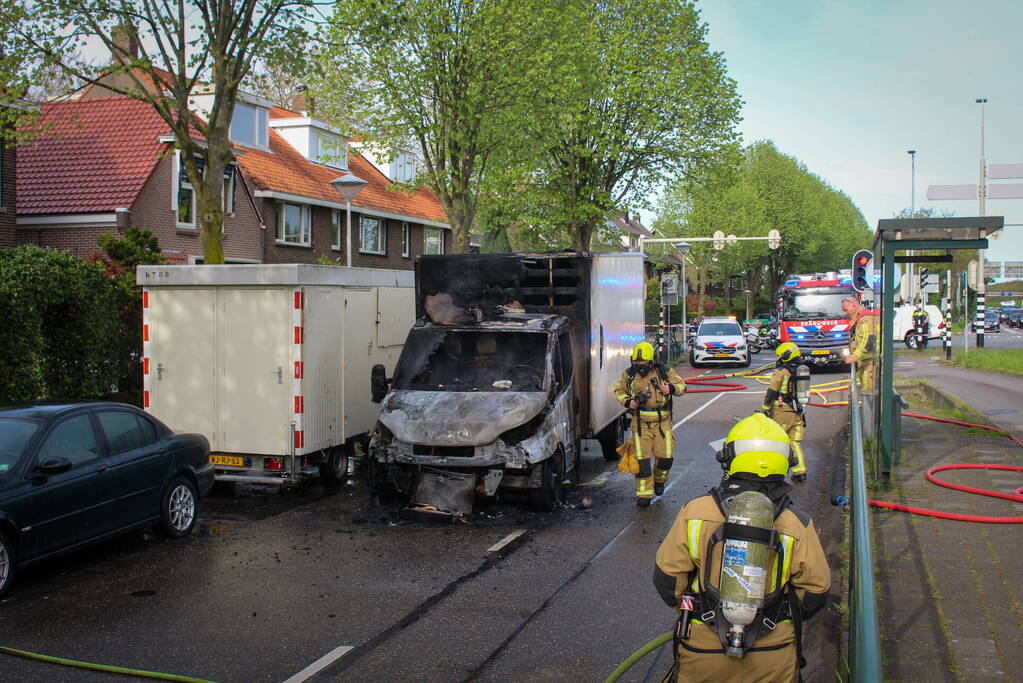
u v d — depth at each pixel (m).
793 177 67.94
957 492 9.12
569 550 7.92
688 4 30.39
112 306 14.35
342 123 23.19
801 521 3.08
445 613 6.23
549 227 32.72
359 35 20.12
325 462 10.90
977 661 4.82
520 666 5.26
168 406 10.64
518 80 21.27
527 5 20.98
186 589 6.82
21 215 23.05
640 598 6.55
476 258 10.94
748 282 74.00
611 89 29.42
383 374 10.20
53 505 6.87
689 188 33.50
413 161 25.16
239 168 27.16
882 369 9.75
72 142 24.98
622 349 12.85
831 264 74.31
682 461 12.51
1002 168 15.42
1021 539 7.33
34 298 12.34
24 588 6.85
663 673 5.15
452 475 9.16
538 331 10.21
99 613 6.25
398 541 8.28
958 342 45.66
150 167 23.72
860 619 2.72
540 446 9.17
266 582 7.00
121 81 27.45
